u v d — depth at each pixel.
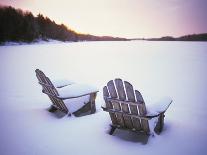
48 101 5.49
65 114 4.51
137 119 3.15
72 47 30.91
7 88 7.04
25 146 3.19
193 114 4.45
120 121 3.37
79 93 4.15
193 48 24.55
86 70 10.74
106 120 4.06
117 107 3.25
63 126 3.84
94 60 14.77
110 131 3.53
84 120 4.08
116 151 3.03
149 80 8.08
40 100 5.60
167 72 9.69
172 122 4.00
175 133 3.52
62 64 12.98
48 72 10.29
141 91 6.49
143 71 10.09
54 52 21.91
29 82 7.99
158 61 13.59
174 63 12.52
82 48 28.38
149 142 3.21
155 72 9.73
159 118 3.44
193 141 3.26
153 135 3.30
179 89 6.67
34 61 14.27
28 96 6.02
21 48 28.28
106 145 3.20
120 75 9.20
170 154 2.93
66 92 4.12
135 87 7.02
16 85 7.49
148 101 3.40
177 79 8.13
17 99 5.71
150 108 3.19
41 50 24.69
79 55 18.48
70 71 10.55
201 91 6.38
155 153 2.96
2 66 12.08
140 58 15.52
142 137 3.43
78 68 11.41
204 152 2.96
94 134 3.53
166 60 13.98
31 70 10.84
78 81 8.19
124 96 3.10
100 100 5.46
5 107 5.00
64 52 21.91
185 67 10.95
